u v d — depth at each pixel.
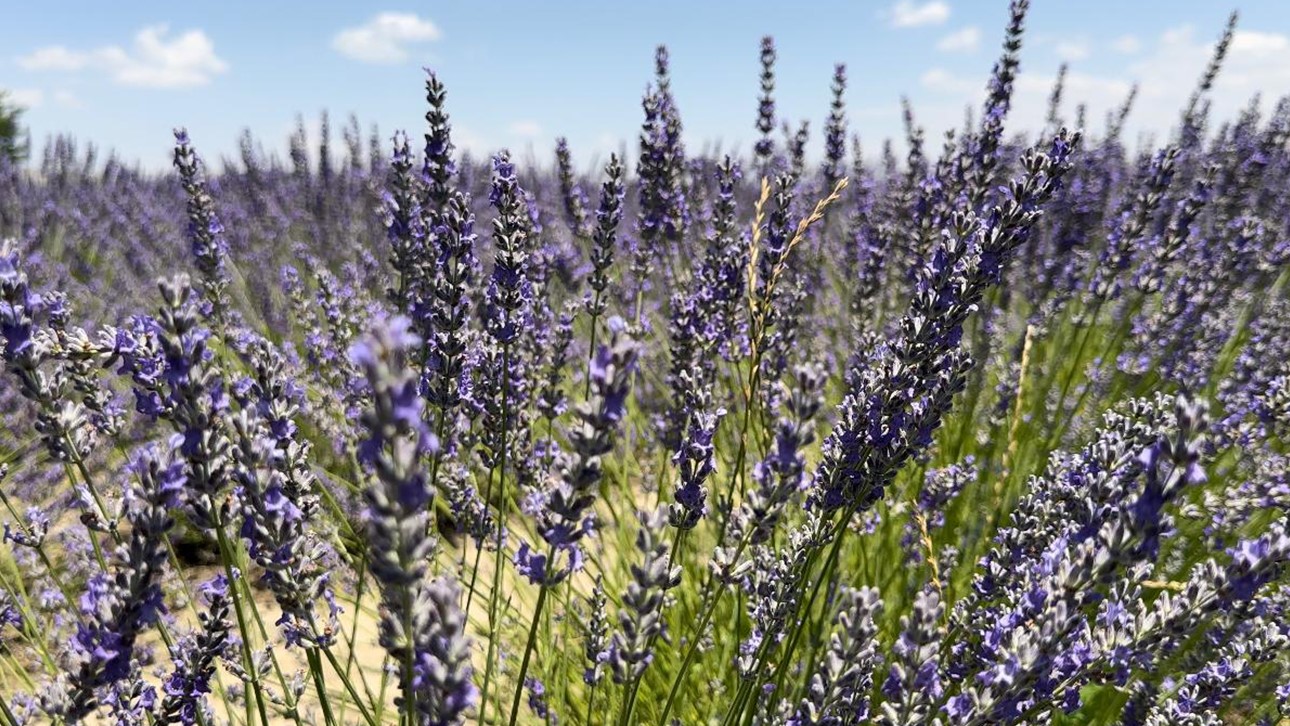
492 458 2.87
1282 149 7.27
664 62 4.47
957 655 2.21
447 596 1.03
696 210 5.95
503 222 2.56
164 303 1.30
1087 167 7.32
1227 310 5.50
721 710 3.02
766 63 5.40
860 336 4.53
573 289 5.59
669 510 2.09
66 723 1.34
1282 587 2.21
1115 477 2.00
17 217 8.12
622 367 1.25
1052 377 4.86
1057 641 1.44
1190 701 2.12
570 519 1.37
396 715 2.99
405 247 3.33
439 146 2.86
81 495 1.83
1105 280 4.54
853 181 7.17
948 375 2.16
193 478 1.40
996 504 3.39
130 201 9.62
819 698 1.62
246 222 8.34
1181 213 4.41
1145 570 1.71
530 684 2.87
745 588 2.65
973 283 2.11
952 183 4.26
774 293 2.60
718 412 2.08
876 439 2.19
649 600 1.42
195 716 1.88
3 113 17.39
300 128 10.95
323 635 1.69
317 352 4.34
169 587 3.56
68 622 3.07
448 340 2.48
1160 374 4.69
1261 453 3.67
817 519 2.28
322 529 3.34
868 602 1.53
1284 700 2.35
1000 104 4.21
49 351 1.88
